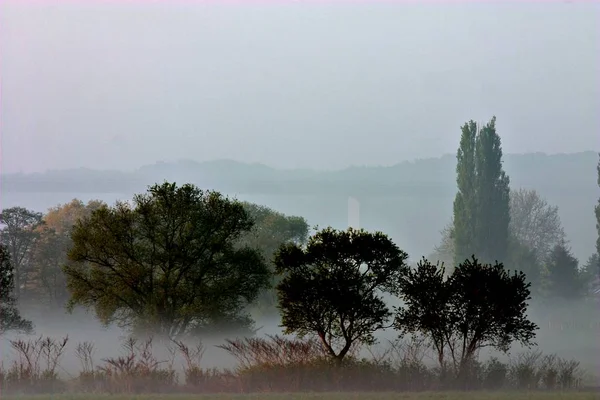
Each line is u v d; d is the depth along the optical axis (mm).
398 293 113062
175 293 166625
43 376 97750
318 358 100938
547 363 103938
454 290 103250
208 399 78625
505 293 101875
